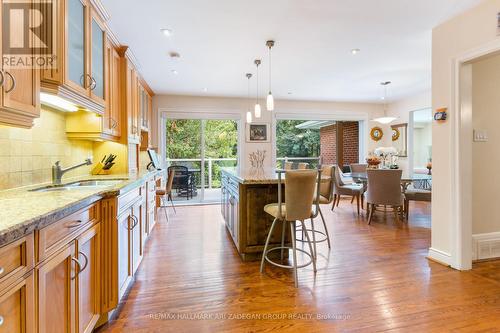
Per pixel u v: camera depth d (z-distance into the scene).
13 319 0.85
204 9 2.37
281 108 6.16
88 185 2.24
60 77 1.62
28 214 0.97
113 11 2.39
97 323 1.61
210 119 5.86
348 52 3.39
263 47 3.21
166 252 2.90
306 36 2.92
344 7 2.35
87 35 2.01
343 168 7.51
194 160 5.99
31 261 0.94
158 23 2.62
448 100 2.48
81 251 1.35
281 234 2.75
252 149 5.95
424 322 1.67
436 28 2.60
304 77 4.44
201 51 3.31
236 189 2.86
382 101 6.44
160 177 4.80
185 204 5.68
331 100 6.30
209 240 3.31
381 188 3.95
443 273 2.35
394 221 4.22
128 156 3.24
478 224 2.66
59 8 1.60
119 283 1.76
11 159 1.68
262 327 1.62
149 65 3.80
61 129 2.37
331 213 4.80
